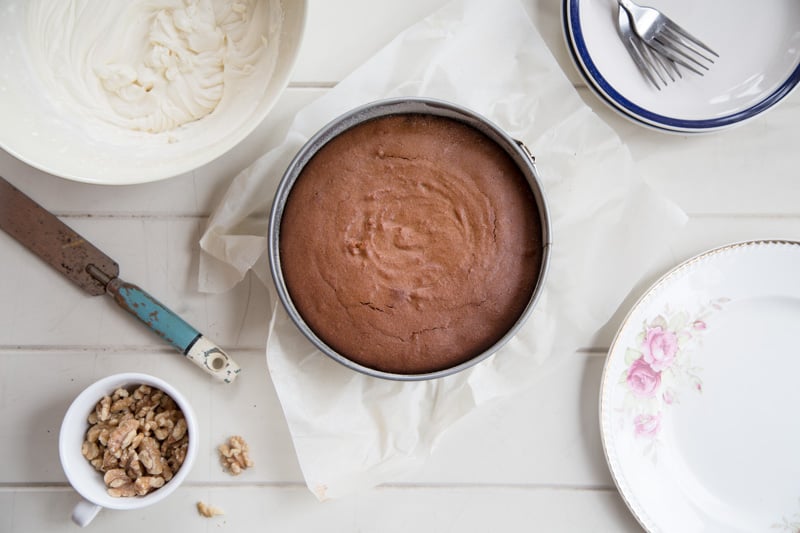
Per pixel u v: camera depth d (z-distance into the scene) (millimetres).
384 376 826
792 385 932
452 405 922
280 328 914
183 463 888
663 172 937
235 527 941
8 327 936
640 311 912
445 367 856
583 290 921
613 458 913
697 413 935
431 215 857
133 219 933
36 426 940
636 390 923
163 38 878
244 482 942
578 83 932
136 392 907
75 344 938
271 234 836
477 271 852
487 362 925
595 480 942
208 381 940
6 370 938
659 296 915
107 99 887
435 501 943
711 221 938
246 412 940
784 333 930
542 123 921
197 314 936
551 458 942
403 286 851
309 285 855
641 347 919
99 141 881
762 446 932
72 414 879
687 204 939
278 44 875
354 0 926
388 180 859
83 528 940
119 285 909
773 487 931
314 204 858
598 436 941
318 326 857
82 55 879
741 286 923
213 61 885
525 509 944
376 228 855
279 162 904
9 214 916
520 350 925
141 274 935
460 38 910
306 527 942
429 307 853
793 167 935
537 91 917
